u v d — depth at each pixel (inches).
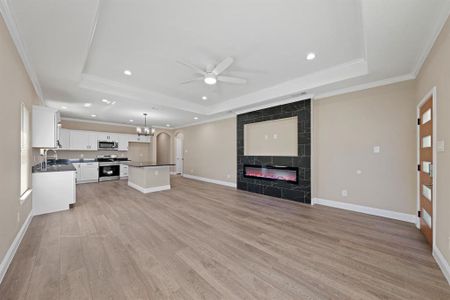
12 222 80.5
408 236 99.7
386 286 63.0
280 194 180.2
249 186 209.3
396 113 122.5
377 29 75.3
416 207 114.5
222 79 119.6
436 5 63.0
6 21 69.9
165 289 61.2
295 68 129.3
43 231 104.7
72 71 115.3
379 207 129.9
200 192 205.3
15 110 85.7
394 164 123.9
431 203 91.1
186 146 323.6
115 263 75.2
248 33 90.7
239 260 78.0
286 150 179.0
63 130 245.3
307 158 160.2
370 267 73.4
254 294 59.2
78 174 252.7
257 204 159.5
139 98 170.1
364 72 116.6
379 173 129.6
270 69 130.7
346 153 144.3
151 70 130.4
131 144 325.7
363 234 102.3
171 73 135.3
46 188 134.9
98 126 285.0
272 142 190.4
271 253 83.4
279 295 58.9
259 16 79.3
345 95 144.5
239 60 117.4
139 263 75.4
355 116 139.5
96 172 268.1
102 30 87.5
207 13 77.3
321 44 99.9
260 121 198.1
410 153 118.2
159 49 104.3
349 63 121.0
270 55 111.3
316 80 137.7
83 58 100.3
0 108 67.1
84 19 71.7
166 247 88.4
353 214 133.7
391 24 72.3
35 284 62.8
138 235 100.8
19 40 83.1
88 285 62.6
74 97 162.4
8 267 71.7
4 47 70.6
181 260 77.8
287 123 178.5
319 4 72.7
